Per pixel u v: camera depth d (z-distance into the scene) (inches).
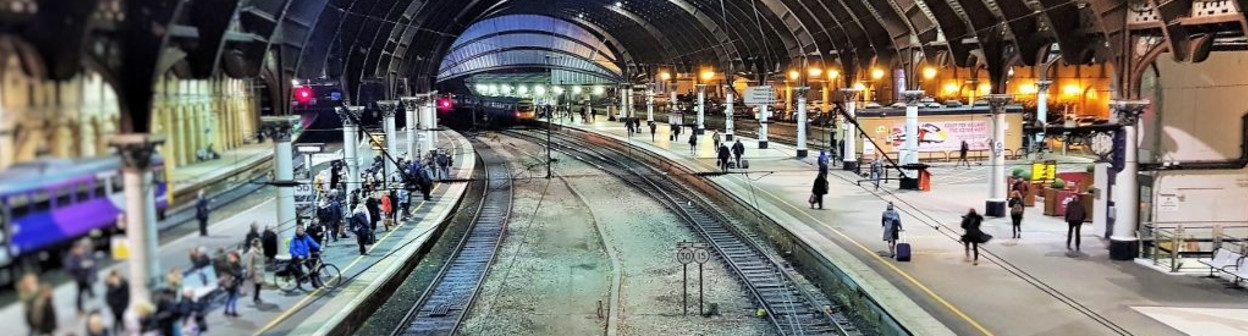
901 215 1210.0
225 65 752.3
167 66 594.9
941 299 763.4
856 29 1595.7
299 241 819.4
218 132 747.4
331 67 1312.7
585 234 1339.8
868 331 767.1
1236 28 765.9
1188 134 911.7
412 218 1315.2
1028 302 749.9
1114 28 884.6
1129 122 890.7
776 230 1184.8
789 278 987.3
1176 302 740.7
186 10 636.7
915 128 1427.2
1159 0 796.0
